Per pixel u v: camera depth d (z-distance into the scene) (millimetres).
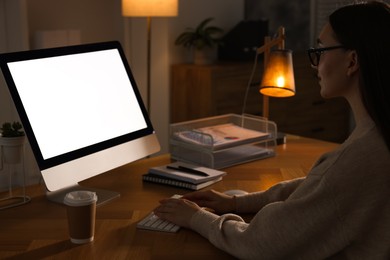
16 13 3789
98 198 1706
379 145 1184
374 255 1219
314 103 4773
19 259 1308
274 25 4867
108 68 1837
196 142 2064
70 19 4281
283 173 1997
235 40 4523
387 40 1173
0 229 1484
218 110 4199
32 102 1552
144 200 1718
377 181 1180
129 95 1896
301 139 2514
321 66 1311
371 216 1191
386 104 1177
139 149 1878
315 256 1259
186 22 4539
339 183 1193
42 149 1544
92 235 1410
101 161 1722
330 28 1285
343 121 5066
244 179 1925
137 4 3725
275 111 4523
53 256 1325
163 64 4477
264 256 1289
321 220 1220
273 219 1276
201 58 4367
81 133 1675
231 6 4793
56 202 1688
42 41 3850
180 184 1825
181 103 4410
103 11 4441
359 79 1212
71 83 1687
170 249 1373
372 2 1244
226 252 1363
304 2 4891
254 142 2162
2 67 1492
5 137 1661
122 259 1312
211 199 1648
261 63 4410
